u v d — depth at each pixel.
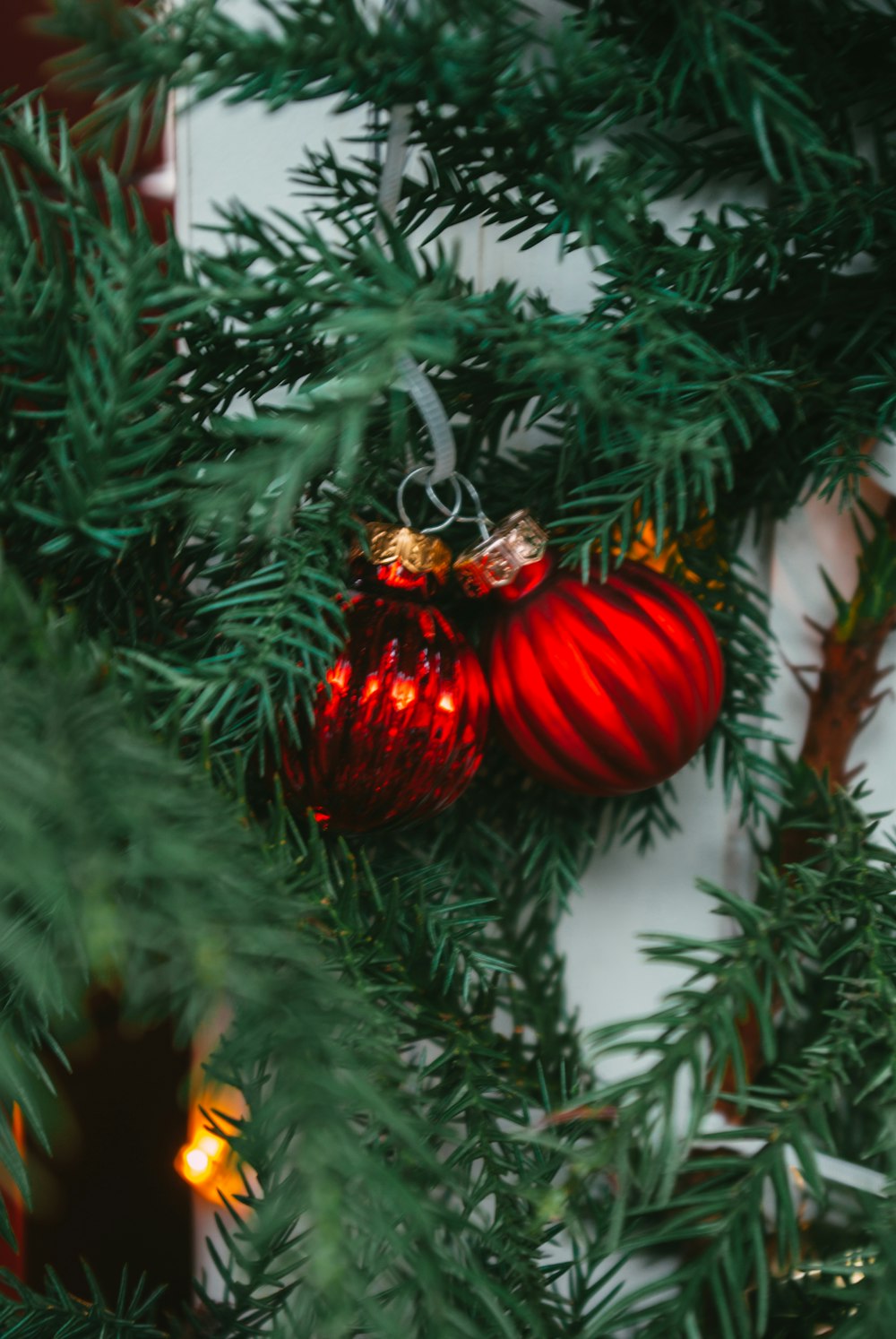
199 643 0.36
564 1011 0.45
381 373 0.29
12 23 0.44
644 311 0.36
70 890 0.27
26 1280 0.45
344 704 0.36
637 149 0.41
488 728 0.40
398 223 0.37
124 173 0.33
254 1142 0.32
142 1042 0.46
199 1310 0.43
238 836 0.30
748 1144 0.43
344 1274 0.26
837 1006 0.43
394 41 0.32
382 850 0.43
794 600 0.45
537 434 0.45
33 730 0.28
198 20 0.31
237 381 0.36
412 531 0.37
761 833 0.46
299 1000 0.28
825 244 0.39
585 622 0.38
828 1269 0.34
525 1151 0.38
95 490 0.32
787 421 0.41
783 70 0.38
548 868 0.44
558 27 0.42
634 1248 0.34
